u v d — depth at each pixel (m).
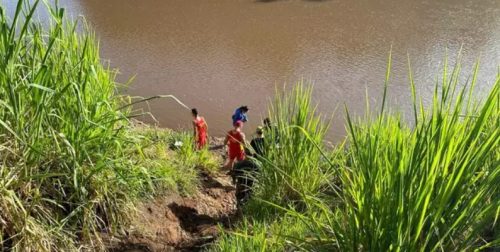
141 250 5.86
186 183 7.64
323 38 22.77
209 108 16.20
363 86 17.52
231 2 28.27
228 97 16.98
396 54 20.59
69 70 5.75
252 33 23.61
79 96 5.16
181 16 26.19
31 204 5.11
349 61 19.97
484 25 24.02
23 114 5.20
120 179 6.03
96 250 5.58
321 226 4.44
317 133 7.75
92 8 27.50
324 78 18.34
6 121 5.15
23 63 5.60
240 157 9.59
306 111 7.18
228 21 25.31
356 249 3.77
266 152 7.31
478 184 4.02
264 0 28.48
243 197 7.49
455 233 3.58
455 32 23.11
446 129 3.50
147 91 17.61
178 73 19.14
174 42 22.58
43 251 4.96
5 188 4.85
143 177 6.70
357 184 3.99
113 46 22.06
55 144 5.54
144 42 22.58
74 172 5.21
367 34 23.14
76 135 5.61
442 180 3.39
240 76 18.72
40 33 5.74
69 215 5.33
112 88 6.78
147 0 28.91
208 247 6.20
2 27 5.03
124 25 24.86
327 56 20.58
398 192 3.41
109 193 6.00
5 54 5.02
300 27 24.27
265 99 16.80
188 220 6.98
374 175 3.65
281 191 6.74
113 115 6.05
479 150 3.46
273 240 5.07
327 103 16.27
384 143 3.93
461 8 26.83
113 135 6.03
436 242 3.53
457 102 3.57
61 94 5.26
